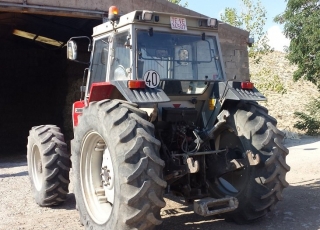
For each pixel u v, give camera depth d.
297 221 5.32
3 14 14.49
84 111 4.97
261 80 19.72
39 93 22.06
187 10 12.90
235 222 5.37
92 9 11.78
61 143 6.43
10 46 21.47
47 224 5.67
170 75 5.23
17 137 21.67
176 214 5.86
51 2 11.23
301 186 7.22
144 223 4.25
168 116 5.04
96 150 5.02
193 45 5.45
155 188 4.23
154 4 12.47
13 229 5.47
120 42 5.26
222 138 5.55
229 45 13.71
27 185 8.24
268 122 5.15
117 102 4.65
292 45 16.89
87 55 15.58
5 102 22.06
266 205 5.06
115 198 4.36
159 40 5.20
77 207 5.17
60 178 6.30
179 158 5.04
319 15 16.02
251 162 4.95
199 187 5.26
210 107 5.41
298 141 14.77
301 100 21.73
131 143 4.24
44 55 21.67
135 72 4.96
